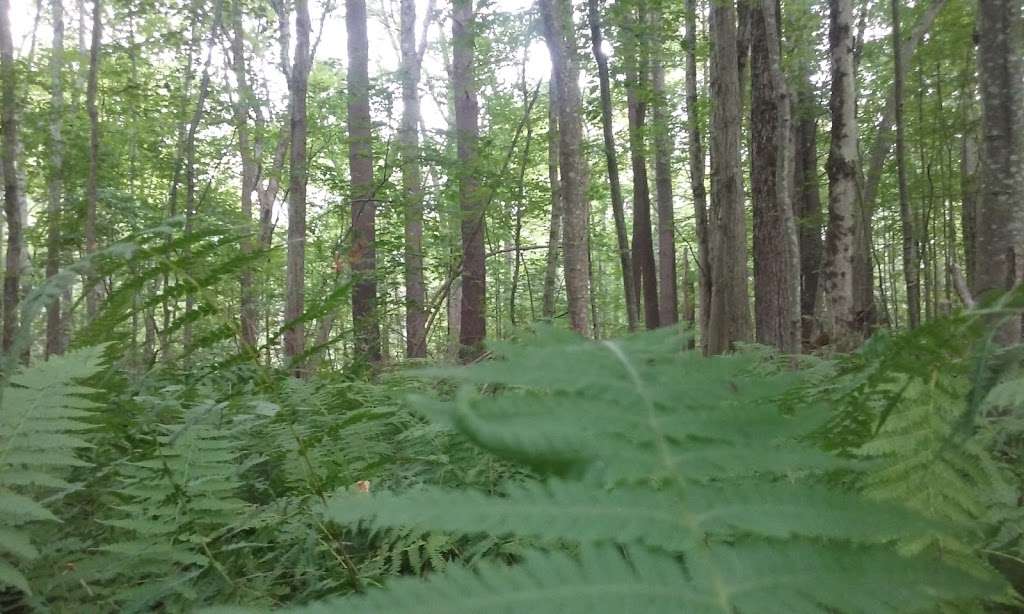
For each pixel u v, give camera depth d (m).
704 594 0.66
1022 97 5.96
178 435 2.38
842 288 9.23
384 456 2.56
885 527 0.75
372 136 12.00
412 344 12.58
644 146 13.67
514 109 15.60
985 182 6.12
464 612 0.61
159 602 2.04
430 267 12.98
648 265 15.23
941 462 1.28
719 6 9.74
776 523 0.74
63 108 13.55
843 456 1.40
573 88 10.71
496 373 0.81
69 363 2.32
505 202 12.48
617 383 0.81
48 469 2.33
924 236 14.55
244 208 17.53
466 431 0.66
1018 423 1.85
